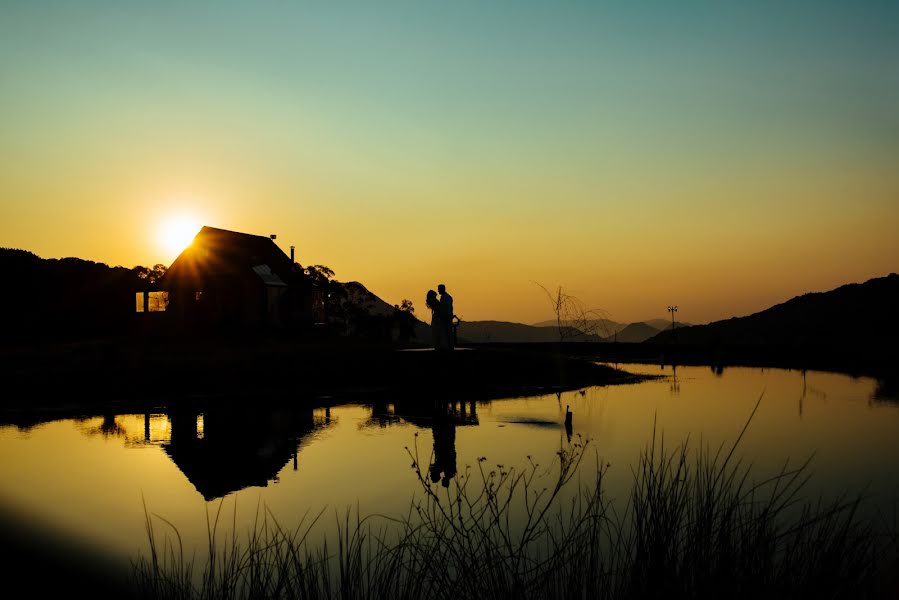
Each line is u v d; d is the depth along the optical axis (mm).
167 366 32062
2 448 17312
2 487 13039
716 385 37281
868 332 124500
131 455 16391
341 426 20734
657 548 6215
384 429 20156
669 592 6027
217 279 45812
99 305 56219
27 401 25828
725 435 19328
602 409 25234
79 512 11219
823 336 117312
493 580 6359
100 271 60219
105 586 7027
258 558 6988
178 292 46375
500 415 23312
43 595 6535
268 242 53188
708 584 6000
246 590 7336
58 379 29156
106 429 20234
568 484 12570
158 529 10398
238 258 46750
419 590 6523
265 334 44844
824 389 35000
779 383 38938
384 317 62406
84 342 42719
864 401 28969
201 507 11758
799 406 27047
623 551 8305
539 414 23656
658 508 6574
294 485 13289
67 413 23469
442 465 14961
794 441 18375
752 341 109938
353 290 65438
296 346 40906
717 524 6816
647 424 21453
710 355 71875
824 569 6199
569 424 20453
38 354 35156
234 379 30969
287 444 17734
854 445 17734
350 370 33438
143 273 61938
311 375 32094
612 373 40906
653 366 55750
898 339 82062
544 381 34844
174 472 14516
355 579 6809
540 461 15227
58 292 56438
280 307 48062
